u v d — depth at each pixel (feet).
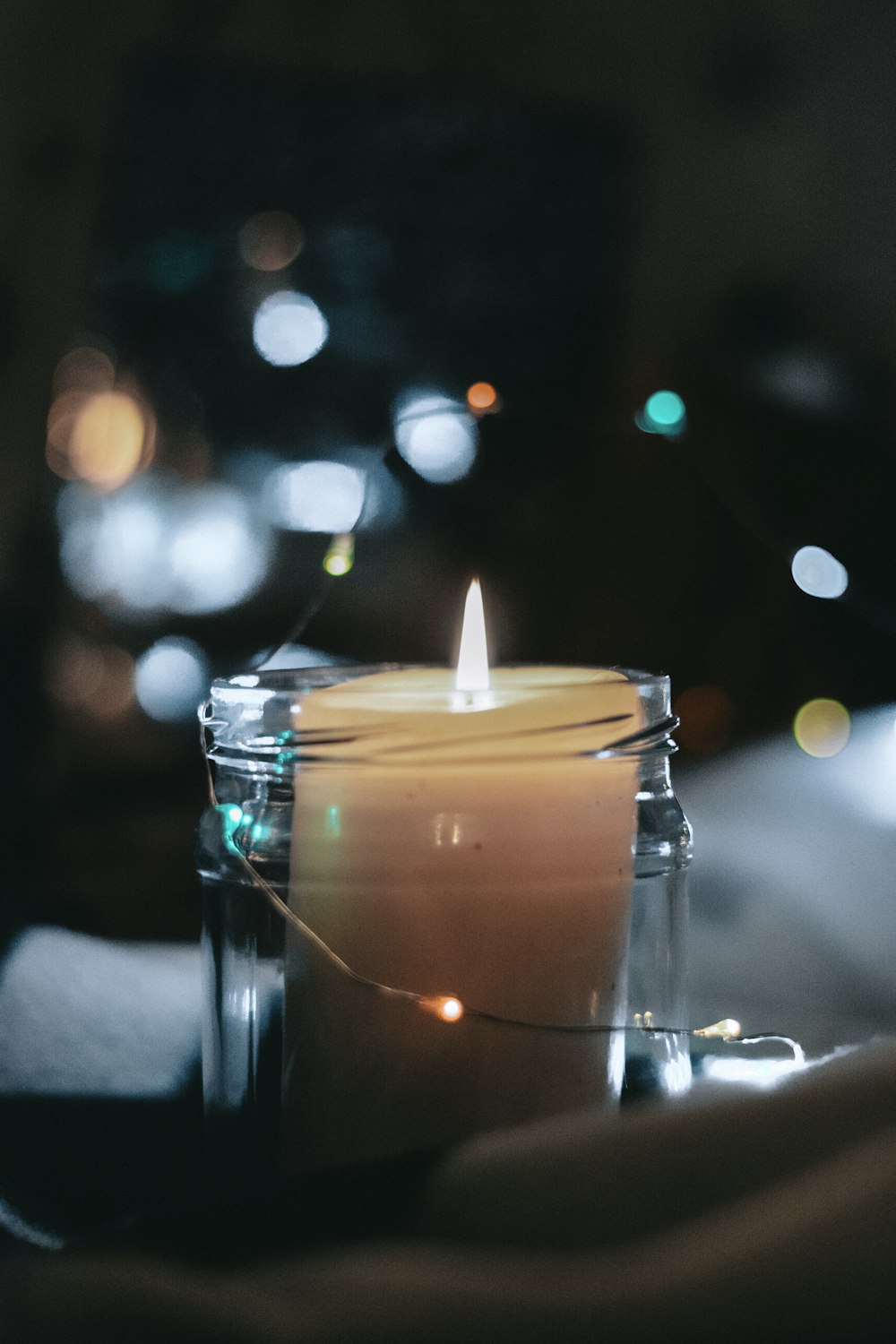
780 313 4.88
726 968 1.75
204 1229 1.21
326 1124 1.38
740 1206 1.16
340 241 4.62
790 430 3.17
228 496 4.16
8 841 2.61
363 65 5.06
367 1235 1.21
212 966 1.43
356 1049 1.37
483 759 1.36
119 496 4.06
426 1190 1.22
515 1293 1.11
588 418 3.36
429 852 1.36
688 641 2.82
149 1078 1.56
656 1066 1.43
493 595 3.01
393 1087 1.37
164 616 3.92
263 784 1.42
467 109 5.01
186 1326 1.10
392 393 4.49
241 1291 1.12
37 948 1.82
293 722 1.38
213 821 1.44
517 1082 1.36
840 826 2.07
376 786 1.37
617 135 5.16
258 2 5.07
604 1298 1.10
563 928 1.37
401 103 5.00
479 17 5.23
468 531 3.00
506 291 4.81
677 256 5.13
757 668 2.75
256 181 4.82
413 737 1.36
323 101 4.93
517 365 4.71
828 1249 1.11
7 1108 1.50
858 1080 1.24
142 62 4.99
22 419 4.89
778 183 5.17
